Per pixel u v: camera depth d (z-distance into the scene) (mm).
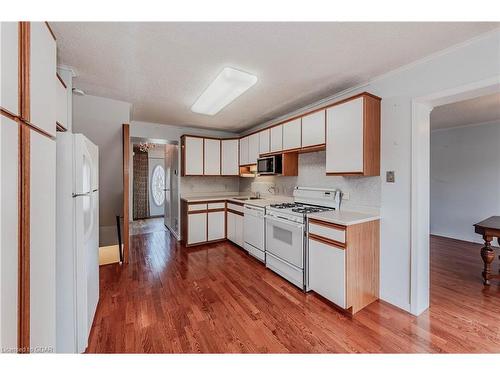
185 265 3127
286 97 2768
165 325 1821
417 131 1945
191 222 3965
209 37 1597
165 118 3785
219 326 1813
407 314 1987
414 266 1974
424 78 1892
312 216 2279
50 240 1076
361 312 2016
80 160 1491
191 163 4164
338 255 1996
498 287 2494
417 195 1956
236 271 2920
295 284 2498
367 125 2072
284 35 1567
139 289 2438
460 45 1673
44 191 1013
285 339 1667
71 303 1471
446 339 1666
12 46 770
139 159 6977
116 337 1671
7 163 735
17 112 798
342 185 2627
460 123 4203
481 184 4219
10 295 746
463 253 3654
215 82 2262
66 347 1455
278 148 3189
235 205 3965
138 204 6949
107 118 2875
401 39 1615
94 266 1901
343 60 1909
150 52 1786
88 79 2264
